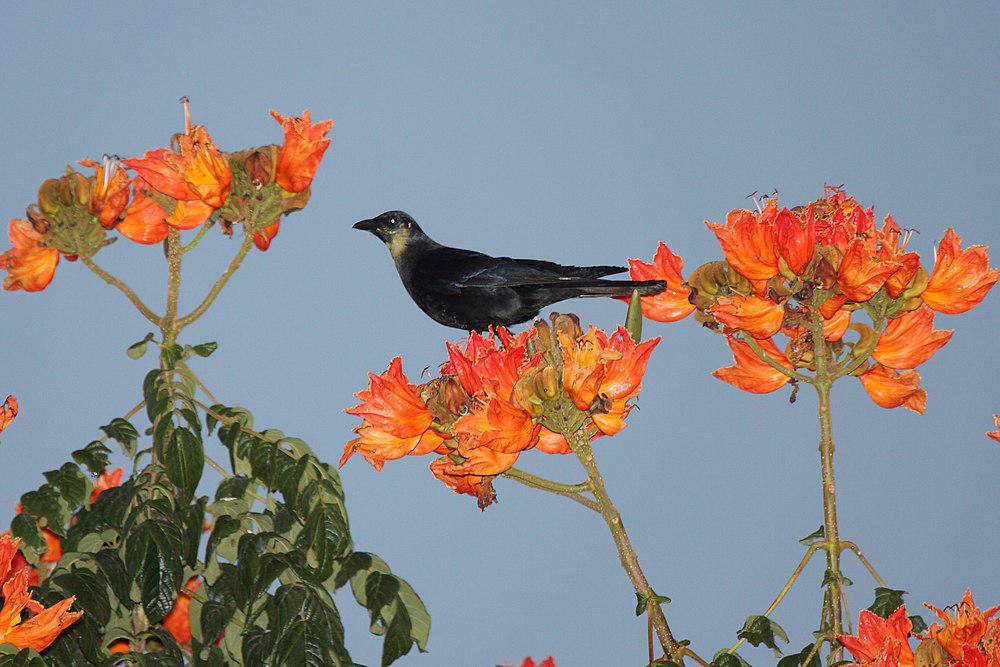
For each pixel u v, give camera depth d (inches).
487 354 209.6
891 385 257.8
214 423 251.4
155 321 256.8
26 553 247.8
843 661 232.7
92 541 245.6
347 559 239.8
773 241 236.7
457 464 226.2
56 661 228.1
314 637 227.8
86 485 251.6
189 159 253.1
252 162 260.5
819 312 242.2
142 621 249.3
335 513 241.0
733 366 258.8
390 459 223.6
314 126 264.4
